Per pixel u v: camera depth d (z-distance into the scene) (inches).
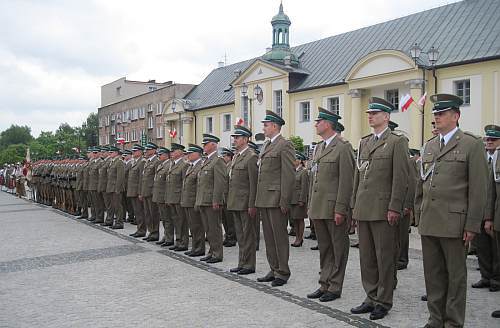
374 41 1127.0
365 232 246.8
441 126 212.1
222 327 224.8
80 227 572.4
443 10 1035.3
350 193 261.0
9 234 519.5
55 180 794.2
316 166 277.6
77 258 388.2
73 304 264.8
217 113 1519.4
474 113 849.5
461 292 206.7
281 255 303.1
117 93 2701.8
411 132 914.1
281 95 1246.3
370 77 977.5
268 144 314.2
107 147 597.6
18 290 295.1
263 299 270.4
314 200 273.3
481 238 292.2
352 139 1032.2
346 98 1065.5
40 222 624.1
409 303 261.4
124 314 246.4
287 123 1214.9
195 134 1627.7
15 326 231.1
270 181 306.8
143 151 507.8
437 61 896.9
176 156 430.0
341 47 1218.6
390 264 239.9
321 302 264.2
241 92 1376.7
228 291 288.4
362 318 236.2
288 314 242.8
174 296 278.2
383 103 245.0
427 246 215.0
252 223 337.1
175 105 1678.2
